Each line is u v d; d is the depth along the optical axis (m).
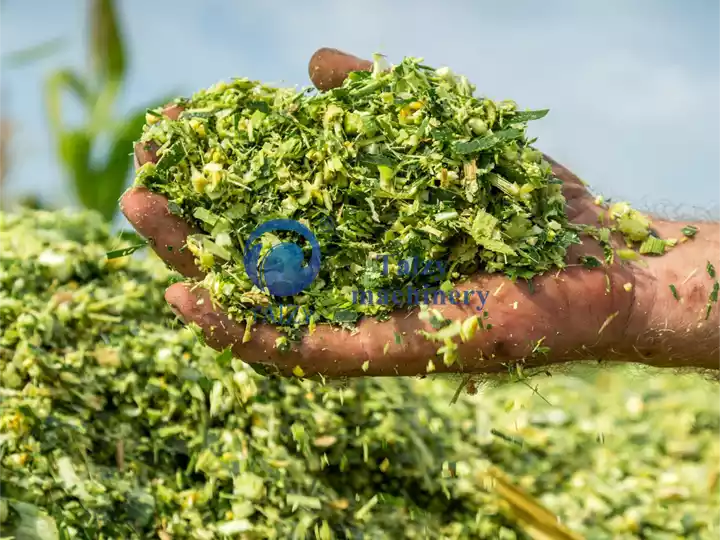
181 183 0.52
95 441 0.55
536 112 0.54
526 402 0.67
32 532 0.50
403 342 0.52
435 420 0.63
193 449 0.56
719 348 0.55
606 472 0.63
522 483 0.61
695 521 0.59
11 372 0.55
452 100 0.54
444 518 0.59
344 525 0.56
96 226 0.69
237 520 0.54
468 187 0.51
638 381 0.71
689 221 0.57
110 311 0.60
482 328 0.52
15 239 0.64
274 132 0.53
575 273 0.53
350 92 0.54
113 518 0.53
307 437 0.57
